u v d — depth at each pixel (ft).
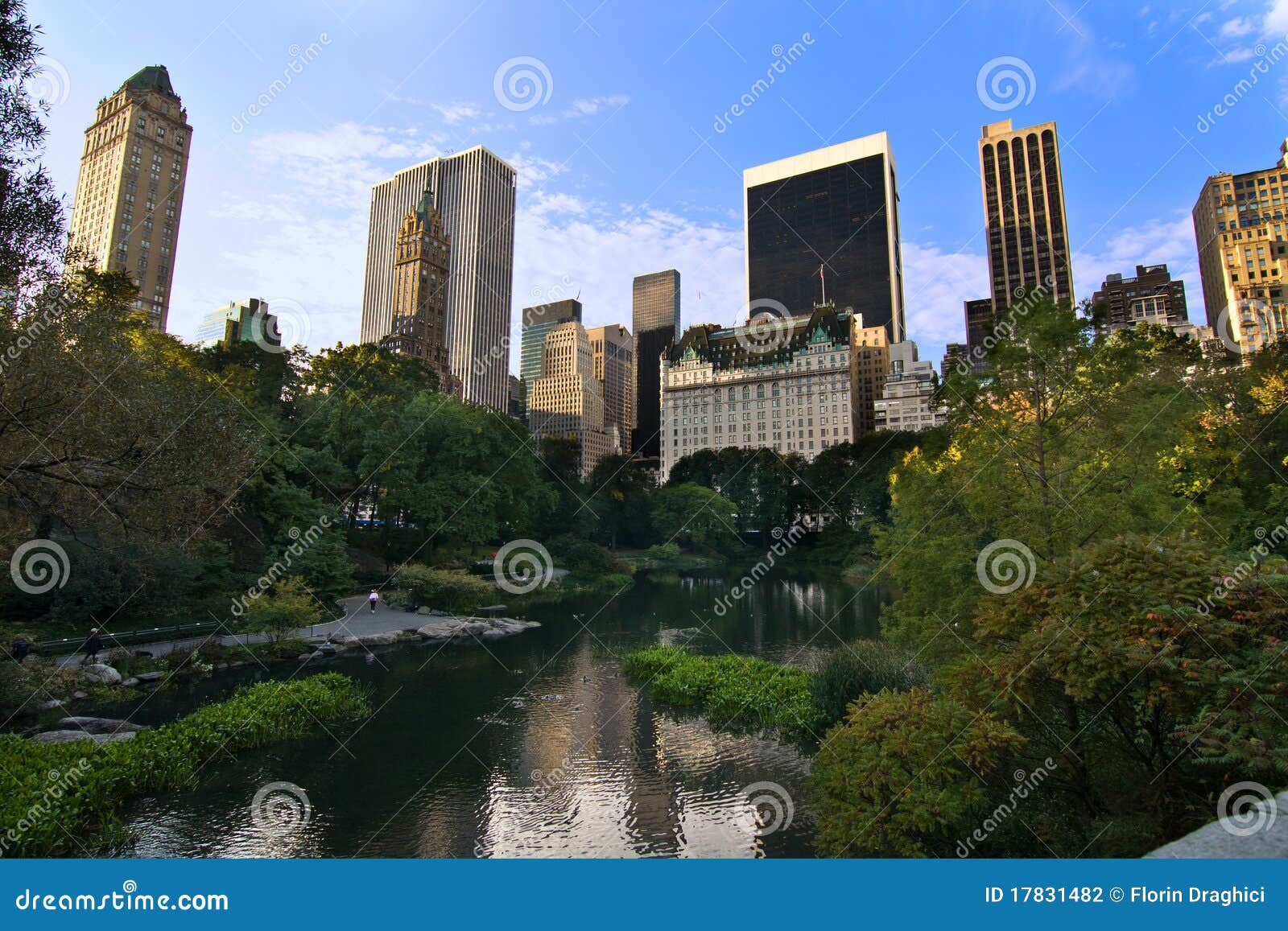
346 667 99.40
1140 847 31.37
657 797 55.26
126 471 59.21
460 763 62.18
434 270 474.90
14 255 50.29
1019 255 542.98
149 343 103.71
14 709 65.16
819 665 86.63
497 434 207.82
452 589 151.12
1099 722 36.70
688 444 561.84
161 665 87.15
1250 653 29.55
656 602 184.85
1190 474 96.84
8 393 50.60
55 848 42.47
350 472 184.55
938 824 36.96
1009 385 68.59
